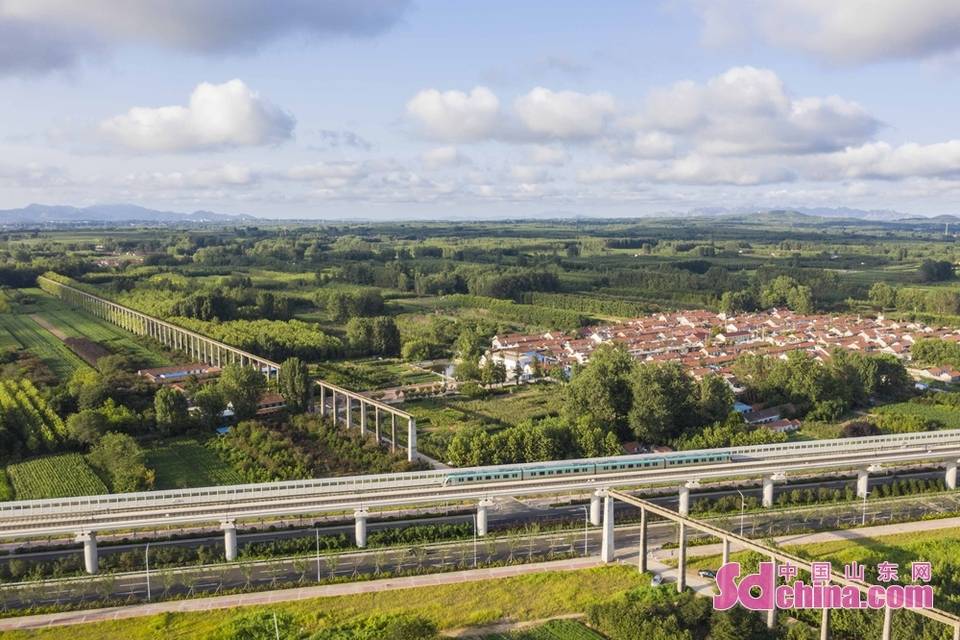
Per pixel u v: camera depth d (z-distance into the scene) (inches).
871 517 5064.0
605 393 6658.5
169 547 4601.4
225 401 7091.5
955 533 4768.7
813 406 7608.3
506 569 4340.6
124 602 3976.4
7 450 6151.6
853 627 3580.2
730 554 4483.3
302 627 3703.3
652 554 4503.0
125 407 6899.6
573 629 3703.3
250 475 5713.6
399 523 4968.0
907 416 7263.8
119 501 4658.0
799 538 4729.3
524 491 4845.0
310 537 4655.5
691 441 6289.4
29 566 4303.6
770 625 3599.9
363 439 6515.8
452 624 3745.1
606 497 4392.2
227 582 4202.8
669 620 3486.7
